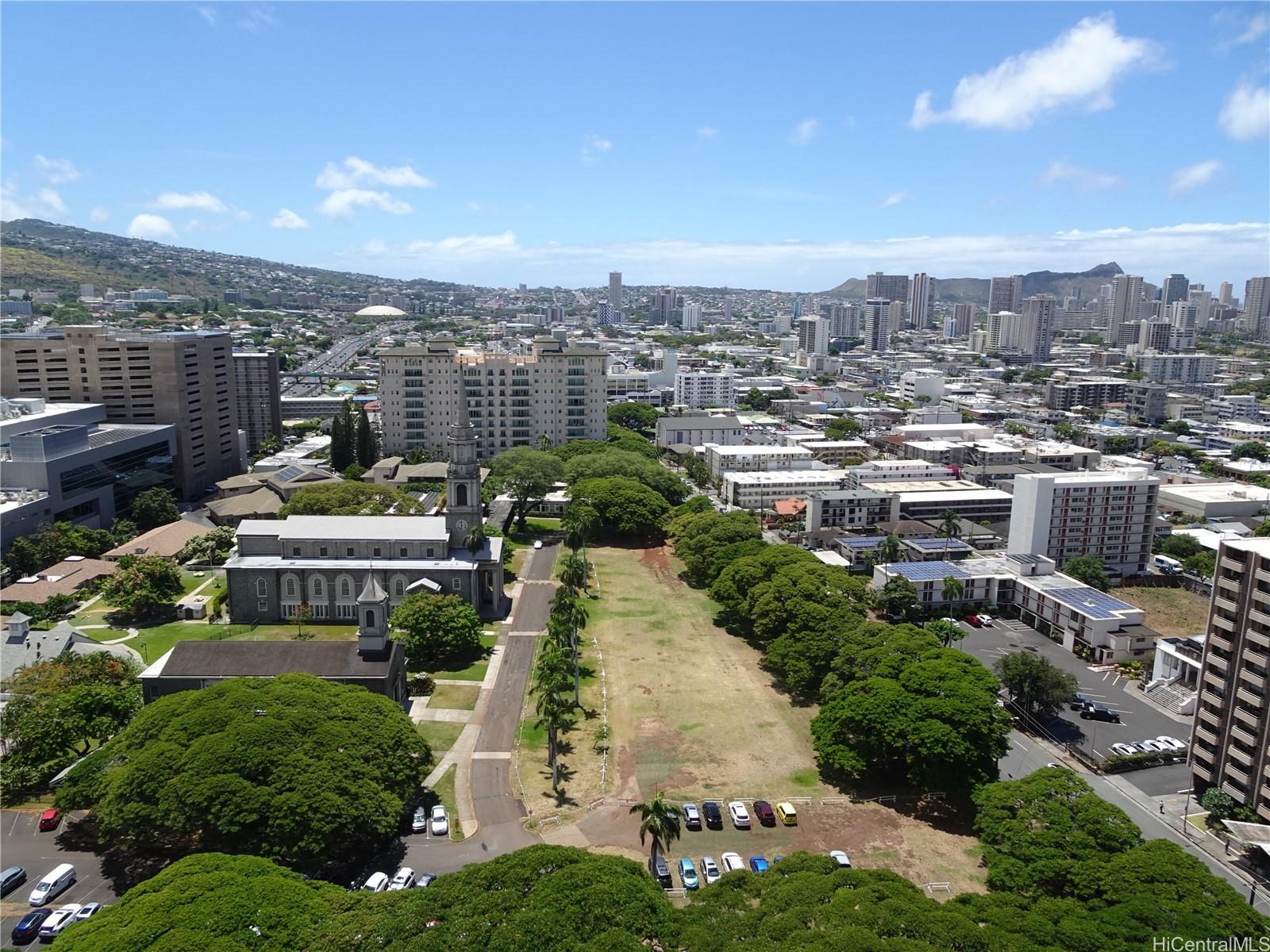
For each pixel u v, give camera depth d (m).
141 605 165.50
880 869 83.06
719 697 141.00
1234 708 107.44
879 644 130.25
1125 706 142.00
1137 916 73.62
